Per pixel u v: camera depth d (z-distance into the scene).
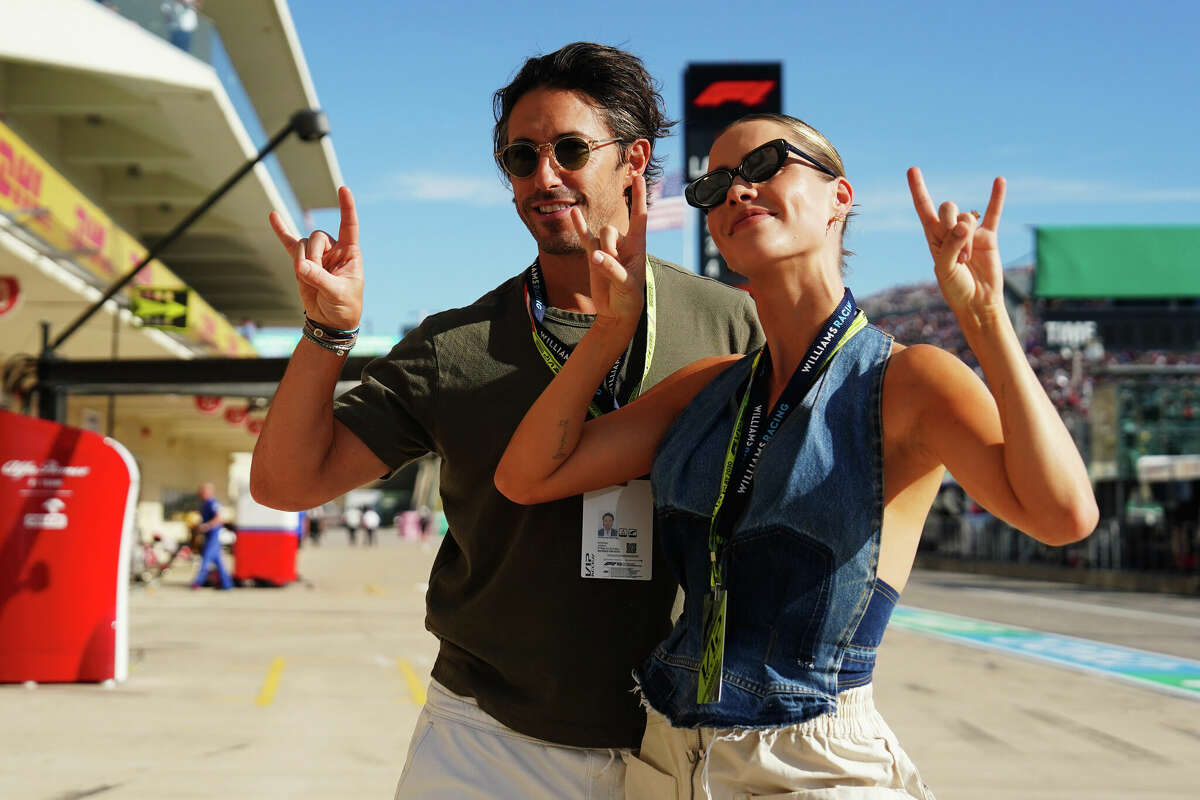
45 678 7.71
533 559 1.98
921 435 1.54
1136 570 22.61
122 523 7.91
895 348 1.62
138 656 9.25
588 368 1.79
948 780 5.40
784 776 1.55
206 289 37.09
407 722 6.63
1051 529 1.40
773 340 1.71
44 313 17.88
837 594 1.53
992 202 1.41
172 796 4.87
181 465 37.03
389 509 83.75
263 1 24.69
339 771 5.38
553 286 2.13
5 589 7.70
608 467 1.87
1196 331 25.53
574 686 1.96
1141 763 5.84
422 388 2.06
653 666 1.75
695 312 2.19
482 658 2.03
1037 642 11.70
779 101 28.05
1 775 5.20
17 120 20.31
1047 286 24.64
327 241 1.89
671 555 1.76
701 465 1.71
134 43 15.84
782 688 1.54
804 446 1.56
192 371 11.00
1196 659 10.42
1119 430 24.94
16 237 13.44
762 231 1.62
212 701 7.21
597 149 2.07
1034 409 1.39
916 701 7.65
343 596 16.52
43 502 7.75
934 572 29.28
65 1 13.82
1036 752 6.07
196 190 26.02
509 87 2.15
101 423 27.16
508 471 1.87
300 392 1.91
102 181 25.70
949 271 1.39
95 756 5.62
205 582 18.22
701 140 28.27
